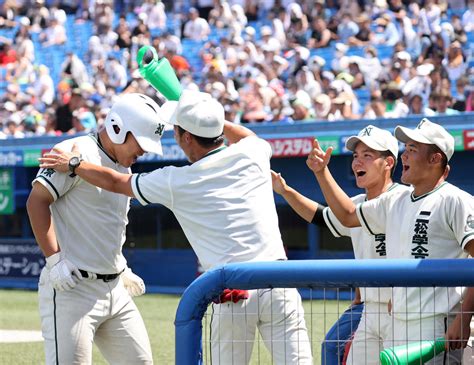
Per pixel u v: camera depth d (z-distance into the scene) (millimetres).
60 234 11297
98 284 11414
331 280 8195
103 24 46469
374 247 11656
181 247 35219
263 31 40875
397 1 40656
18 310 28641
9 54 47500
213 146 10719
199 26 44625
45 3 50562
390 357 8758
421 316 9773
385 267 8102
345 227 11852
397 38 39281
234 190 10617
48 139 34906
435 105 32344
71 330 11211
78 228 11266
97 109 38688
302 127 31094
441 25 37344
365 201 11914
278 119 34750
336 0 42531
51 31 48250
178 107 10680
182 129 10703
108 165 11375
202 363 8594
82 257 11281
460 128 28641
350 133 30234
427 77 33000
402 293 10164
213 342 10352
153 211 35688
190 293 8430
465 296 9289
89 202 11219
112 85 42219
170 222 35406
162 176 10602
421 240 10281
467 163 30578
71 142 11312
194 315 8430
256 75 38344
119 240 11562
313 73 37156
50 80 43344
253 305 10375
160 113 10914
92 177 10711
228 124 12023
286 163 33438
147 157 33062
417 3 39906
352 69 36938
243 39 42875
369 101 34875
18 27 48812
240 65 38625
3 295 33125
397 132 10523
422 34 35875
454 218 10117
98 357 19109
